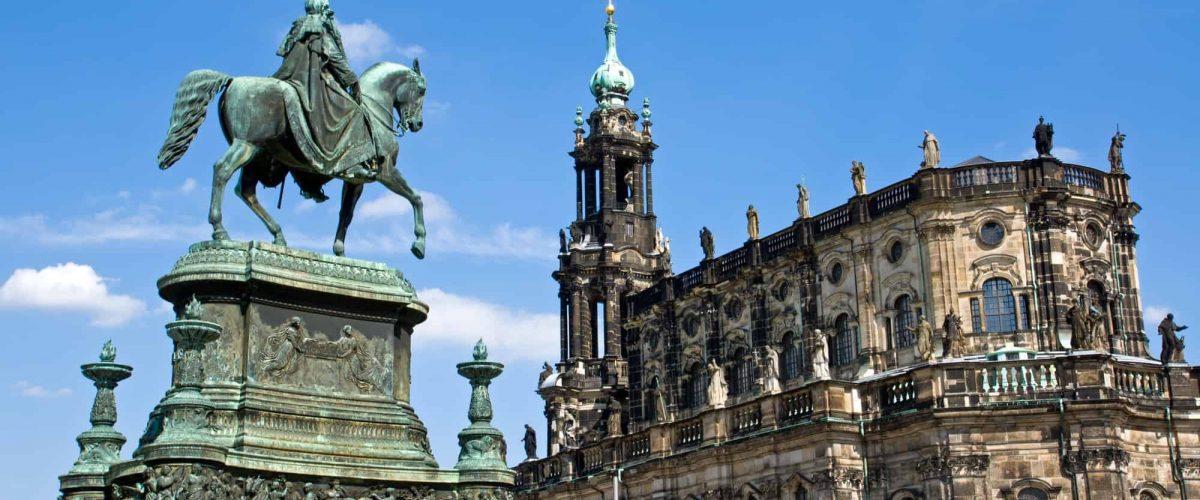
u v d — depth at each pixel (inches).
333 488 860.0
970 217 2974.9
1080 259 2965.1
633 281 4207.7
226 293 867.4
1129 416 2620.6
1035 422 2586.1
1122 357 2741.1
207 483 781.3
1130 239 3063.5
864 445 2743.6
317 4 949.2
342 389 898.1
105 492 899.4
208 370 853.2
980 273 2947.8
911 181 3048.7
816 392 2773.1
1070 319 2743.6
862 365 3115.2
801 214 3346.5
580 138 4411.9
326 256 908.0
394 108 1005.2
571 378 4153.5
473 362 984.9
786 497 2810.0
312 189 974.4
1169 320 2768.2
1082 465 2549.2
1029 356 2773.1
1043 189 2930.6
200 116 892.6
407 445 909.8
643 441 3299.7
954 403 2610.7
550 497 3565.5
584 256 4259.4
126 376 981.8
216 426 836.6
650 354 3900.1
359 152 944.9
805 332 3294.8
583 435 3885.3
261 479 826.2
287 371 877.2
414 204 983.6
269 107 904.3
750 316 3516.2
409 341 950.4
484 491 935.0
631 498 3289.9
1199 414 2677.2
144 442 823.1
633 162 4350.4
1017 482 2559.1
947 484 2573.8
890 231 3107.8
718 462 3011.8
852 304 3184.1
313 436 869.8
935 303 2957.7
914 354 3009.4
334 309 903.7
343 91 951.0
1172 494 2650.1
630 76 4436.5
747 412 2984.7
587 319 4232.3
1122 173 3080.7
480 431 965.2
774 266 3432.6
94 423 966.4
